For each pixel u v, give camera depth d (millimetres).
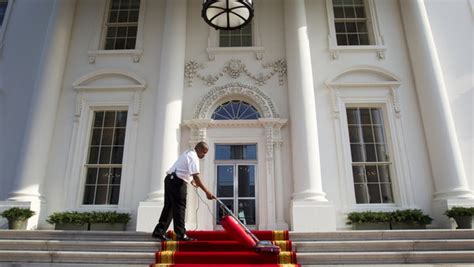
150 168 7016
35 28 8344
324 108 7406
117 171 7324
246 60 7930
